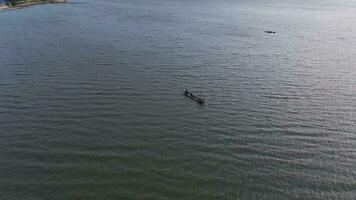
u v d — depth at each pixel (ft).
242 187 153.48
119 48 353.10
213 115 214.69
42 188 148.97
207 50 361.51
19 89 241.35
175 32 452.35
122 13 627.46
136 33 434.30
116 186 152.15
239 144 184.85
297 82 273.13
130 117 208.13
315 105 232.12
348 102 238.07
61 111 212.02
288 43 411.34
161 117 209.67
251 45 393.50
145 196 147.13
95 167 163.22
